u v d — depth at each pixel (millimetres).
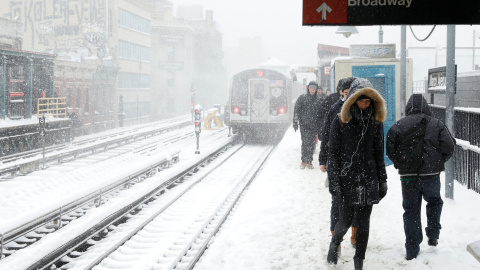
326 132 4906
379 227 6070
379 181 4480
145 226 8328
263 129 22016
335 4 3553
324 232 6195
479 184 6984
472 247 3037
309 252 5473
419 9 3498
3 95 22359
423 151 4824
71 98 32344
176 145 22250
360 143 4348
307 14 3582
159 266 6121
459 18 3471
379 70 10367
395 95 10352
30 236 8133
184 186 12070
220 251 5824
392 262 4891
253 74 21516
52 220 8461
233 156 17719
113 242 7441
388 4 3521
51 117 25109
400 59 10289
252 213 7301
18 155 19594
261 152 18938
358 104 4289
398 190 7734
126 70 46156
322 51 22656
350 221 4535
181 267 6203
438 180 4910
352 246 5469
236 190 11391
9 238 6910
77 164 16219
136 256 6668
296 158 12438
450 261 4727
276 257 5387
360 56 10789
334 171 4449
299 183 9344
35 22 40938
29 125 21609
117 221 8961
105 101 38844
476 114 7082
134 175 11672
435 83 8727
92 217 7926
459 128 7957
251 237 6172
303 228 6418
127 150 20875
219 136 24891
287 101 21516
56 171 14586
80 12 39812
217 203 9883
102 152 20438
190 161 14703
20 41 27172
